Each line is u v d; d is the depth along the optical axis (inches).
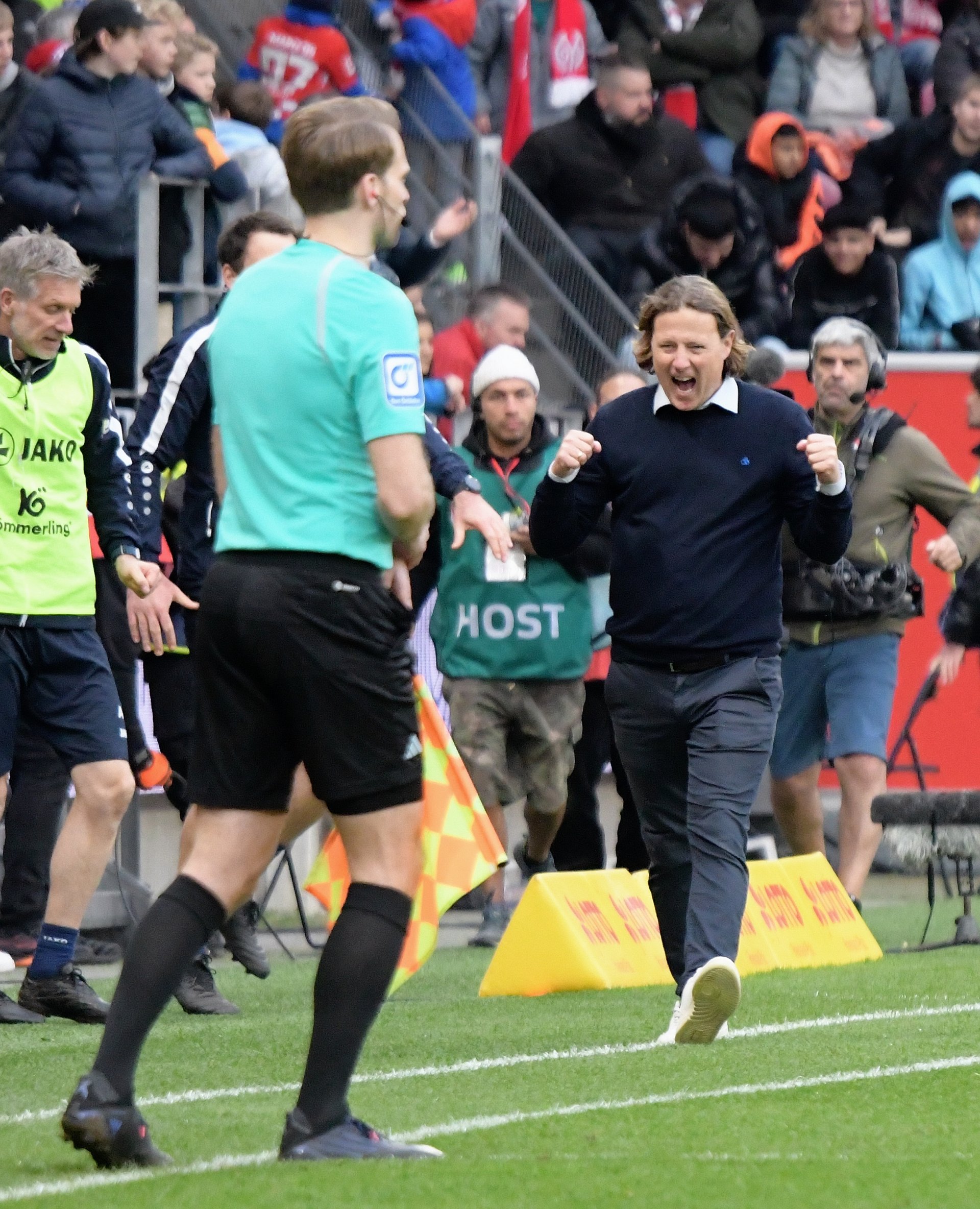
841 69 2081.7
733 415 907.4
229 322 638.5
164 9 1488.7
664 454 908.6
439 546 1307.8
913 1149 664.4
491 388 1295.5
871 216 1731.1
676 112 2023.9
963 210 1863.9
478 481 1305.4
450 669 1312.7
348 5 1844.2
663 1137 685.9
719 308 901.8
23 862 1230.3
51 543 1000.2
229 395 634.8
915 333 1875.0
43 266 979.3
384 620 622.8
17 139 1411.2
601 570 1312.7
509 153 1972.2
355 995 623.8
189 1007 1037.8
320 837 1544.0
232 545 628.1
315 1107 631.2
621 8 2037.4
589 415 1577.3
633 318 1708.9
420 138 1753.2
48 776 1230.9
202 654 631.2
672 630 905.5
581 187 1807.3
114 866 1332.4
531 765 1325.0
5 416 985.5
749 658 906.7
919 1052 877.8
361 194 641.0
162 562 1237.1
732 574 904.3
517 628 1301.7
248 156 1582.2
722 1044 906.7
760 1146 668.1
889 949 1338.6
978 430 1633.9
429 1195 581.6
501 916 1392.7
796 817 1397.6
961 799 1290.6
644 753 930.1
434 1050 903.7
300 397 621.0
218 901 629.3
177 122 1448.1
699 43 2007.9
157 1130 700.0
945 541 1299.2
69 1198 578.9
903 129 1984.5
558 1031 960.3
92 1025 1010.1
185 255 1456.7
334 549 617.3
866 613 1328.7
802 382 1701.5
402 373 616.1
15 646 992.9
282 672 617.6
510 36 1974.7
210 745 630.5
